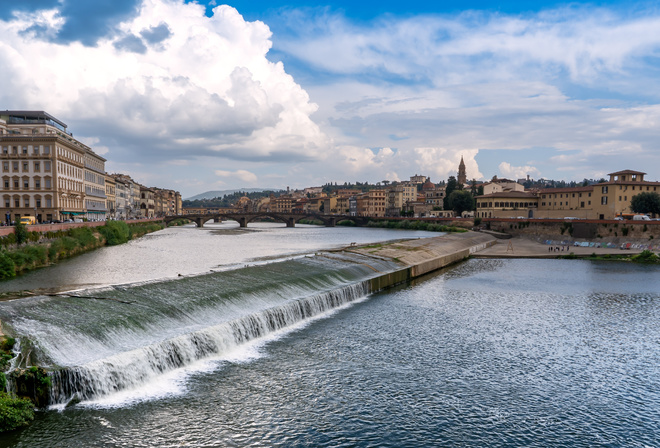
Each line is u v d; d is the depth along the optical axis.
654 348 43.03
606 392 33.75
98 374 29.34
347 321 50.38
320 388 33.03
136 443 25.06
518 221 184.88
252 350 39.97
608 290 70.44
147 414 28.14
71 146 141.38
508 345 43.41
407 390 33.25
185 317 41.19
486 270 92.69
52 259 90.19
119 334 35.03
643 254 107.94
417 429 28.11
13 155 127.06
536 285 74.62
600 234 147.00
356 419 29.00
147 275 74.31
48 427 25.80
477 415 30.02
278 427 27.67
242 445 25.62
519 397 32.66
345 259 83.06
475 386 34.28
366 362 38.25
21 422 25.64
